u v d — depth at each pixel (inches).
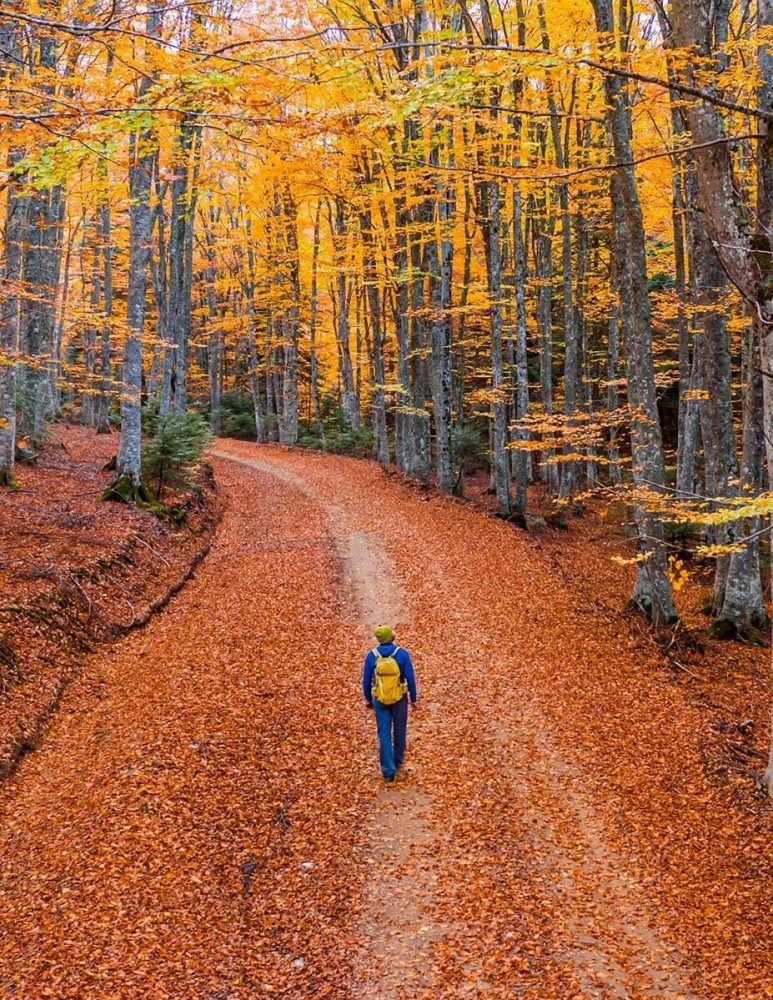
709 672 430.6
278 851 253.1
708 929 215.8
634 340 461.1
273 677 386.0
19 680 343.3
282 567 584.4
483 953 207.8
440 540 661.3
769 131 199.8
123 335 596.7
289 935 215.8
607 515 972.6
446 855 252.5
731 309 539.5
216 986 195.9
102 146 192.5
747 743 331.9
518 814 277.1
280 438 1462.8
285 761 308.0
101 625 430.9
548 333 873.5
